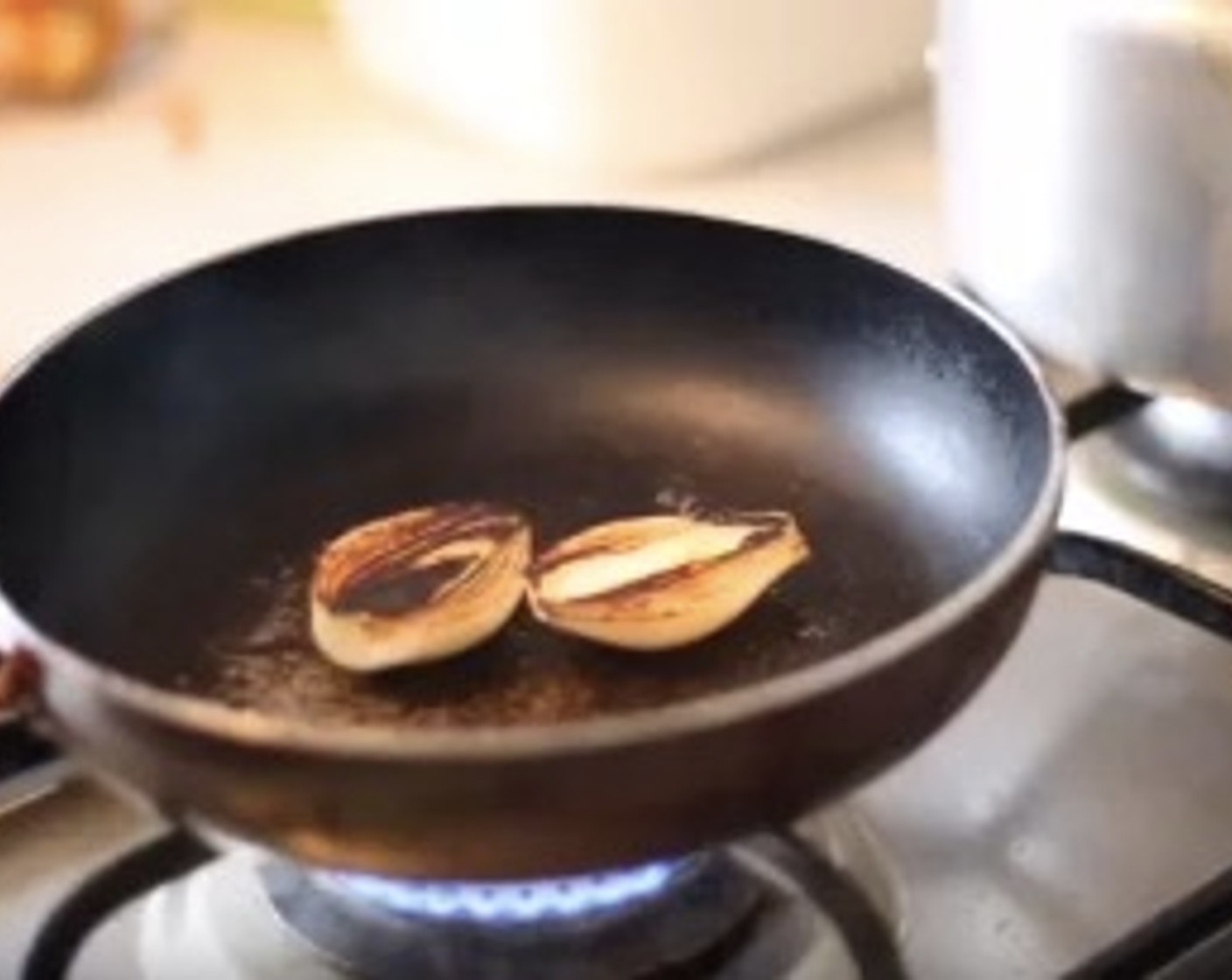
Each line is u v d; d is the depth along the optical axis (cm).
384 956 55
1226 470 69
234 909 57
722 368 67
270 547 64
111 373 62
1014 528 57
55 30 95
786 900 56
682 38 86
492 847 48
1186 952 54
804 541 62
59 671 49
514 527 61
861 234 84
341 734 46
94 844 59
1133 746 61
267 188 90
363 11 95
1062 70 62
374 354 67
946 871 58
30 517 59
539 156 91
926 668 49
